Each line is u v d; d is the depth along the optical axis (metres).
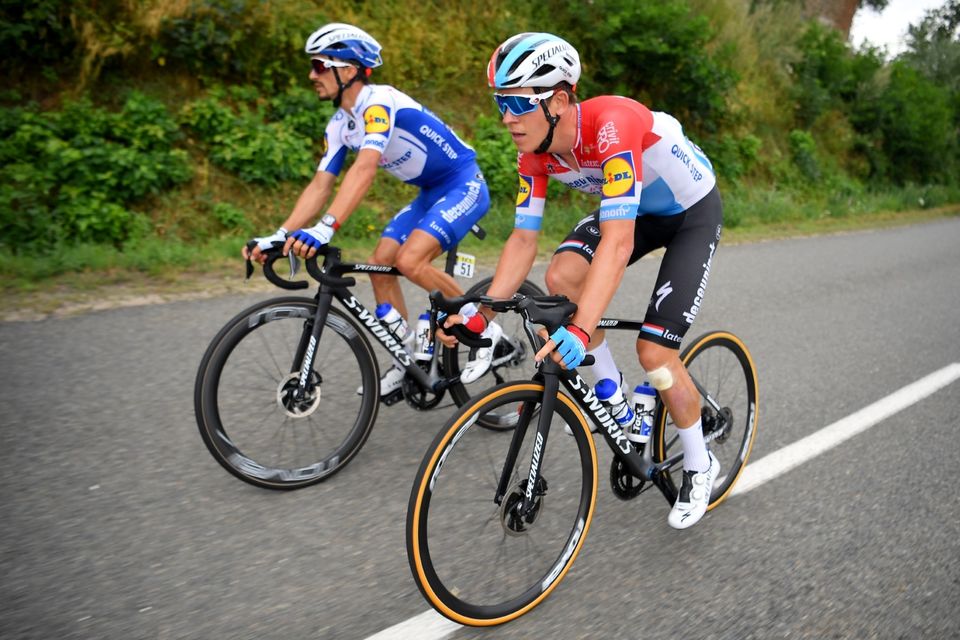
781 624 1.95
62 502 2.29
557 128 2.02
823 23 17.23
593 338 2.40
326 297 2.57
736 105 12.43
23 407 2.88
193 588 1.95
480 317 2.12
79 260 4.77
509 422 2.53
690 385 2.29
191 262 5.14
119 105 6.14
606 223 1.95
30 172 5.25
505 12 9.49
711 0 12.77
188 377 3.31
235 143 6.31
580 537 2.10
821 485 2.79
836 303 5.81
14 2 5.76
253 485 2.46
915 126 15.76
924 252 9.09
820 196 13.26
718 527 2.46
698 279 2.25
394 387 2.88
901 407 3.62
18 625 1.75
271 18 6.86
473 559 2.12
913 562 2.28
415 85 8.33
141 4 6.32
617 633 1.89
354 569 2.09
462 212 3.01
